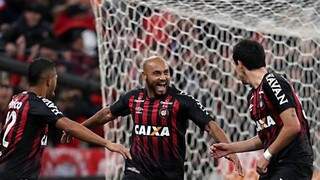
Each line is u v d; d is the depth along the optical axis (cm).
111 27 2905
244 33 3128
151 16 3002
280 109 2050
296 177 2095
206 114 2361
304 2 2580
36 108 2256
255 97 2131
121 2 2900
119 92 2978
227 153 2225
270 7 2652
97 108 3997
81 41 4381
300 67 3041
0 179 2255
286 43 3086
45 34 4253
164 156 2384
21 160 2261
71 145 3866
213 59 3209
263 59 2139
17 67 3556
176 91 2412
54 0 4553
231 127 3238
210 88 3219
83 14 4500
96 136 2300
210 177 3177
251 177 3064
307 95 3041
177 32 3203
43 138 2302
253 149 2222
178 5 2723
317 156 3008
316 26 2744
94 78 4209
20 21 4200
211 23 3012
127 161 2414
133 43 3058
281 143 2041
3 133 2283
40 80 2302
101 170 3556
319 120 3030
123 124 3055
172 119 2372
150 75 2372
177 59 3186
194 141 3209
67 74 3841
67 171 3500
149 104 2394
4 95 3569
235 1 2612
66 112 3931
